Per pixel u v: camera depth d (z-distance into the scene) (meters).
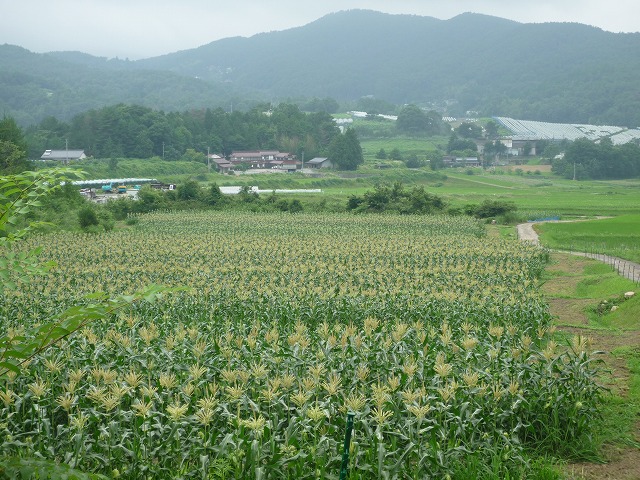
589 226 71.81
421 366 13.64
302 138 194.75
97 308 8.05
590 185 161.88
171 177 139.25
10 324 22.08
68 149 158.75
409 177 162.75
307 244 50.19
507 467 11.56
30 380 12.69
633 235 62.28
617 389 16.33
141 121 164.12
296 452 10.23
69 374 12.49
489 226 77.69
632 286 33.44
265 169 166.75
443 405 11.68
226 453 10.17
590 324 27.31
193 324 19.91
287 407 11.41
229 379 11.48
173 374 12.24
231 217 77.25
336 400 12.26
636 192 139.12
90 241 52.53
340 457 10.35
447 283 31.05
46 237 52.47
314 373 12.05
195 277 32.28
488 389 13.02
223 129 184.62
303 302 25.16
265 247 48.09
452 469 10.92
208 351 15.08
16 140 85.38
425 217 76.88
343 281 32.69
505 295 26.33
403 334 14.79
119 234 59.28
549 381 13.56
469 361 14.66
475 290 28.95
